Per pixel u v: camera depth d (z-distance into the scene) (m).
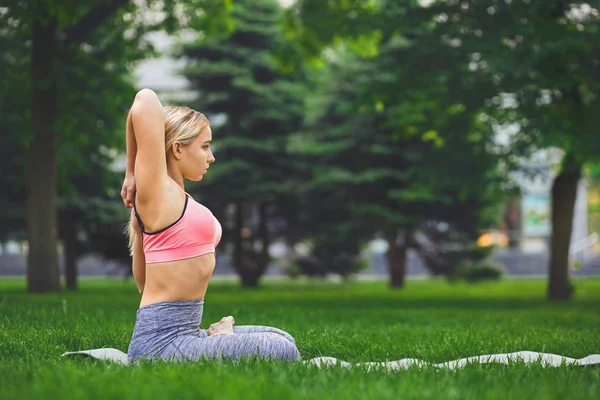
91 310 10.54
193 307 4.64
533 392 3.88
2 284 36.25
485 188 21.86
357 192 31.70
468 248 32.16
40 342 6.21
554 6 17.53
